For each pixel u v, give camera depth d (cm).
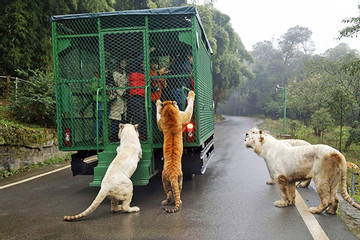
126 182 485
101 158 571
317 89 2800
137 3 1941
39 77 1196
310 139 2081
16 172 850
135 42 602
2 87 1358
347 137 1800
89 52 619
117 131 620
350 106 1734
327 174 459
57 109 616
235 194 596
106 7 1588
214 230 418
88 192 638
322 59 2964
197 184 683
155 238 395
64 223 457
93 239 397
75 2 1434
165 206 526
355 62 1381
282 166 509
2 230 435
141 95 607
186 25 590
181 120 539
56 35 606
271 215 474
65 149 619
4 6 1350
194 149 625
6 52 1318
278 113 5038
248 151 1222
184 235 403
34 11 1346
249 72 5156
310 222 441
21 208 537
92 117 626
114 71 610
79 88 621
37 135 959
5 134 833
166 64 632
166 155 513
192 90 590
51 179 771
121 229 427
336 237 388
